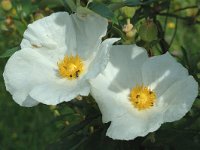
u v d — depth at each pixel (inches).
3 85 11.9
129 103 9.3
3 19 12.1
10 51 9.6
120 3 9.7
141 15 11.5
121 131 8.4
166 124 10.1
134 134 8.3
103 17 8.7
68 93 8.5
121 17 11.8
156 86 9.4
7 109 23.2
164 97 9.3
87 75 8.3
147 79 9.3
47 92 8.6
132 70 9.3
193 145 10.1
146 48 9.7
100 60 8.3
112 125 8.5
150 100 9.3
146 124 8.7
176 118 8.4
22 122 23.0
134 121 8.8
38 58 9.2
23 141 22.7
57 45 9.3
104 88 9.0
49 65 9.3
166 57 9.2
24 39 9.2
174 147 10.3
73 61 9.3
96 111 9.9
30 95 8.5
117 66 9.2
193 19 13.0
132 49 9.2
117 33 10.1
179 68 9.1
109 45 8.3
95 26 8.9
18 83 8.8
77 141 10.4
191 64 11.0
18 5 12.0
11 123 23.2
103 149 10.0
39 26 9.2
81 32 9.2
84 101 10.2
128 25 9.6
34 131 22.0
